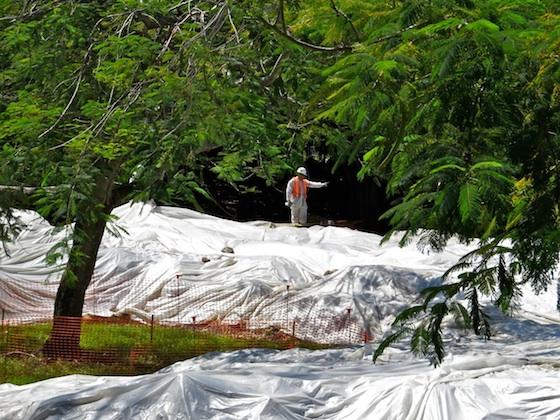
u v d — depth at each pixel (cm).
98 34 2073
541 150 930
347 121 999
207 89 1766
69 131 1945
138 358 2395
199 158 2220
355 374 1638
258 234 3962
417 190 972
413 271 2975
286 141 2359
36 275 3080
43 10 2066
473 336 2070
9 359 2322
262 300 2891
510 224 994
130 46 1847
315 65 2030
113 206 2306
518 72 912
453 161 937
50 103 1980
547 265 1034
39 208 1948
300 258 3500
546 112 923
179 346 2477
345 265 3412
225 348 2486
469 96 920
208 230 3850
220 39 1991
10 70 2055
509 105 920
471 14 927
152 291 3006
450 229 995
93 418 1520
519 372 1570
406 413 1482
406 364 1692
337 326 2755
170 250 3538
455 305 1138
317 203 5494
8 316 2872
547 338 2103
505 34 888
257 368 1692
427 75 934
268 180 2306
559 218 988
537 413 1434
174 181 2070
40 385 1658
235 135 1906
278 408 1519
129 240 3606
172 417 1512
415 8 963
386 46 963
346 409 1522
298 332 2747
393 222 1033
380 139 1033
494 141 950
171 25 2041
